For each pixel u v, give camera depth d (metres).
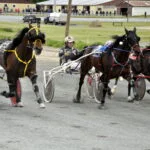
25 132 11.88
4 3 156.62
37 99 15.23
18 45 14.70
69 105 16.00
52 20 81.62
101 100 15.50
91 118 13.78
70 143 10.82
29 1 160.62
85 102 16.72
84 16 128.50
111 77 15.80
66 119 13.56
